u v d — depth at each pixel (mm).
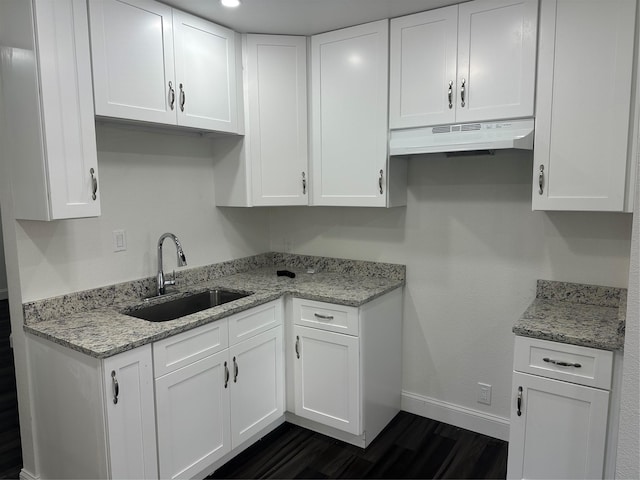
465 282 2586
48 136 1710
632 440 744
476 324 2576
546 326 1889
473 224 2527
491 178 2453
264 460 2371
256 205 2686
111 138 2260
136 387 1779
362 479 2211
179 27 2191
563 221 2266
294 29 2523
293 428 2691
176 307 2488
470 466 2307
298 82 2652
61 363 1820
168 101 2156
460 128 2219
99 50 1861
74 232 2127
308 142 2707
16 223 1910
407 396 2855
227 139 2717
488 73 2117
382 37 2389
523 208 2371
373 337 2463
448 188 2586
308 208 3129
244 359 2324
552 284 2314
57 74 1726
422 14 2270
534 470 1913
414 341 2795
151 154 2461
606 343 1682
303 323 2518
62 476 1938
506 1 2043
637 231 731
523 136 1992
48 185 1727
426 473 2258
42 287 2018
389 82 2400
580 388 1765
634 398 738
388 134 2436
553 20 1928
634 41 1772
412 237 2736
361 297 2348
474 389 2623
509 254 2436
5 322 4773
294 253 3236
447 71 2225
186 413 2012
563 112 1938
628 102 1801
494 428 2566
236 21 2385
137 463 1800
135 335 1806
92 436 1744
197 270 2746
